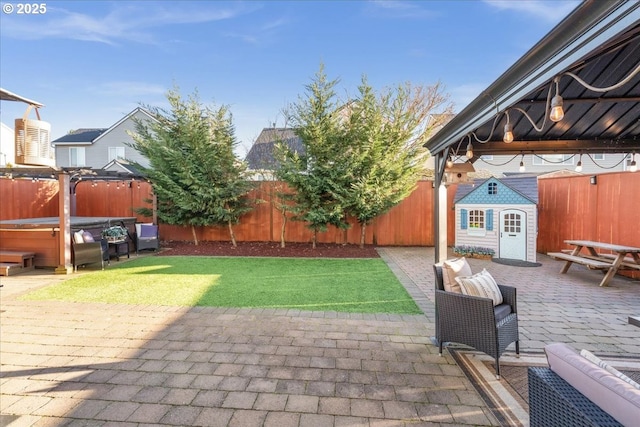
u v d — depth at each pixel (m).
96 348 3.33
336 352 3.27
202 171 9.41
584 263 6.14
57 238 7.07
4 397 2.49
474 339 2.97
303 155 9.22
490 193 8.71
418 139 11.30
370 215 9.43
